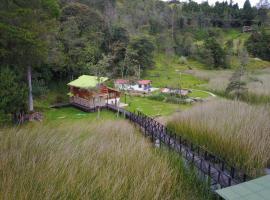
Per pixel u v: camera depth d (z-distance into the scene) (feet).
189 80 156.35
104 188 20.35
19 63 76.64
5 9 69.77
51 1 78.54
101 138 36.68
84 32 139.95
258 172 30.07
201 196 25.23
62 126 46.70
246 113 45.16
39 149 26.73
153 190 21.20
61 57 108.47
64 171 21.74
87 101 97.35
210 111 51.62
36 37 75.46
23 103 67.87
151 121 60.95
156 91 128.77
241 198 18.08
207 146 37.93
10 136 31.35
